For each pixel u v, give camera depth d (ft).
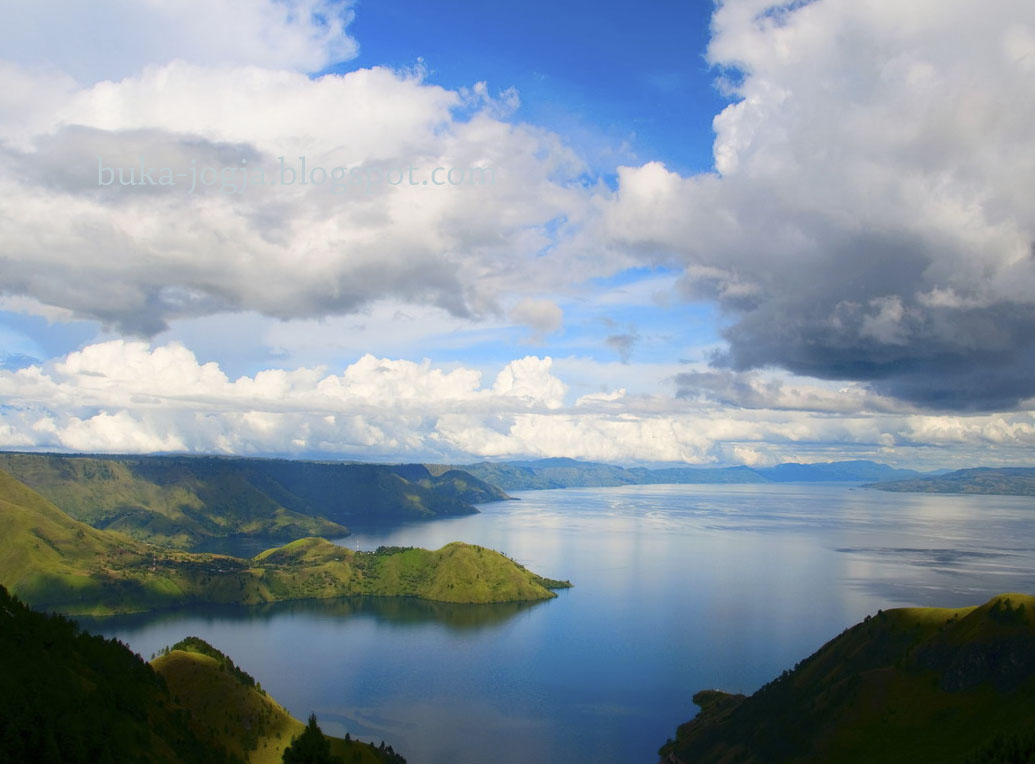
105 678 546.67
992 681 553.64
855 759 548.72
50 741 404.77
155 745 486.38
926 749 526.57
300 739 425.28
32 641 515.09
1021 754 433.89
